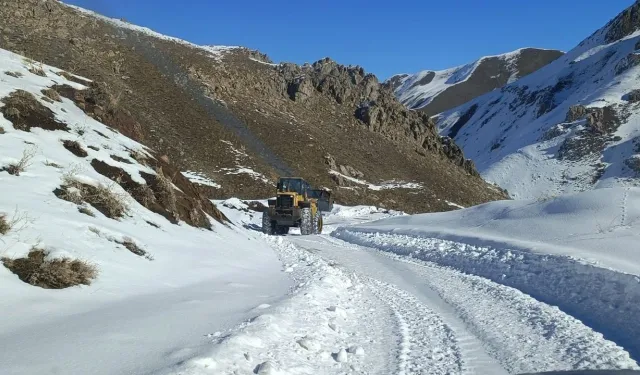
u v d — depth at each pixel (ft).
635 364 20.79
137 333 18.12
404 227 75.61
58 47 154.61
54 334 17.10
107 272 25.35
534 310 29.60
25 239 23.65
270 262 43.21
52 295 21.21
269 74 228.02
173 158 138.62
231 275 33.30
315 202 90.27
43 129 37.73
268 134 179.52
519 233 53.62
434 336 24.36
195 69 196.24
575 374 19.57
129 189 38.81
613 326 26.05
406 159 216.54
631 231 45.73
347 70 261.24
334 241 72.54
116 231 30.27
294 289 30.60
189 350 16.80
